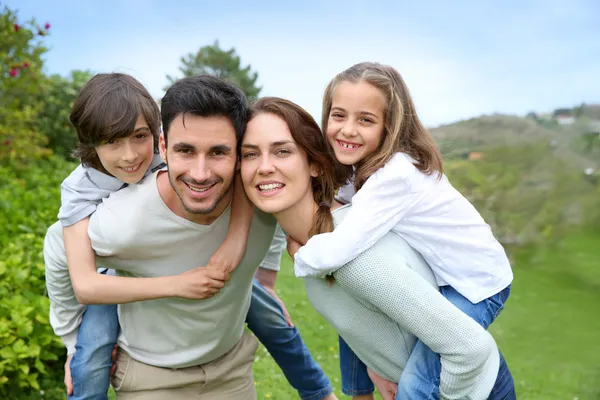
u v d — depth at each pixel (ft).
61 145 48.67
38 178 32.78
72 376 9.52
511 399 8.30
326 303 8.21
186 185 7.85
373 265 7.41
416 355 7.93
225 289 8.95
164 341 9.32
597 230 28.32
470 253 8.27
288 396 14.37
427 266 8.30
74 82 50.31
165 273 8.91
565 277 25.23
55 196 24.13
